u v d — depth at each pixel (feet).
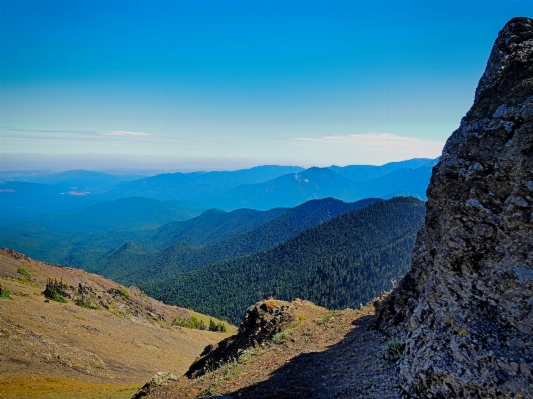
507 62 47.60
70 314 227.20
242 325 95.55
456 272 40.09
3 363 129.18
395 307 63.16
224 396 51.98
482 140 44.14
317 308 96.02
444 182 46.96
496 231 38.32
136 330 266.57
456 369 33.27
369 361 51.49
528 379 29.04
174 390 65.31
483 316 35.65
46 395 107.34
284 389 50.21
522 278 34.06
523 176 37.22
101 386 131.64
